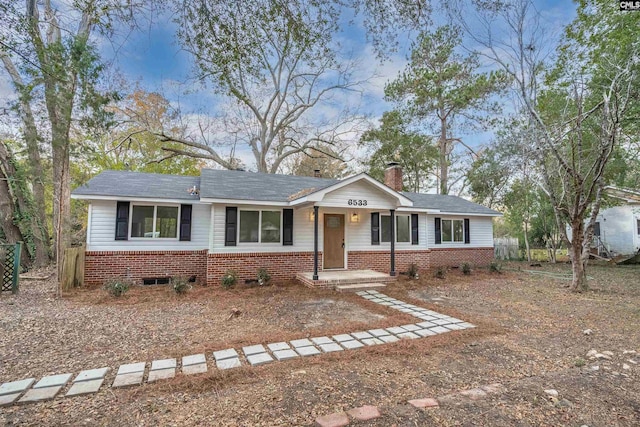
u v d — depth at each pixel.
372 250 13.00
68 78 7.88
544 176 10.28
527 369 4.17
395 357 4.57
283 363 4.33
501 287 10.65
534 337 5.51
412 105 21.72
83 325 6.14
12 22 5.79
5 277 9.03
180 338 5.44
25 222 12.93
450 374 4.00
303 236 11.83
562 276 13.12
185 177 13.66
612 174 14.63
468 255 17.00
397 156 25.66
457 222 16.94
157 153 24.78
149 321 6.47
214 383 3.70
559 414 3.08
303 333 5.65
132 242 10.73
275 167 24.70
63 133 8.62
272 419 2.96
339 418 2.94
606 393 3.50
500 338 5.45
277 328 6.07
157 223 11.06
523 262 19.08
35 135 9.91
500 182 19.70
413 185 27.69
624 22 9.73
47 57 7.41
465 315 6.99
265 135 24.06
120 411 3.14
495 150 16.16
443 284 11.12
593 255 18.89
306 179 14.48
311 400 3.32
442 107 21.30
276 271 11.33
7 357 4.55
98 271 10.33
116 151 23.27
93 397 3.43
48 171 13.62
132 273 10.67
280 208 11.52
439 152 24.03
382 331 5.84
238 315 7.00
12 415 3.08
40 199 13.63
